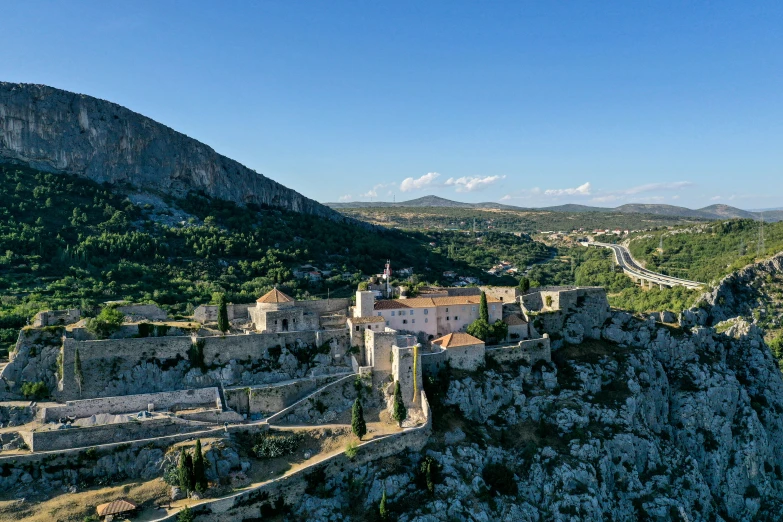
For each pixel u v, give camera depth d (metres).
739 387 175.38
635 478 142.62
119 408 118.06
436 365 143.12
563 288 196.50
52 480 102.56
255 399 126.31
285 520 107.50
